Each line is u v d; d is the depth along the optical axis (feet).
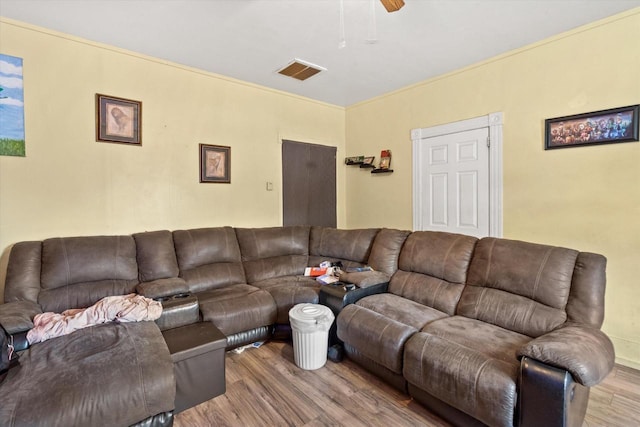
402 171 13.10
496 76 10.03
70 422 4.28
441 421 5.85
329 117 15.06
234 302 8.39
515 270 6.95
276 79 11.96
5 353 5.07
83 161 8.86
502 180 9.99
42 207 8.30
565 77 8.61
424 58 10.15
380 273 9.32
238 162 12.08
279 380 7.19
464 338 6.11
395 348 6.42
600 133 8.04
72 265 7.72
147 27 8.21
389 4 5.66
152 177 10.08
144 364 5.18
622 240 7.80
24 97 8.02
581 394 5.01
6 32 7.75
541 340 5.07
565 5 7.34
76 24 8.05
